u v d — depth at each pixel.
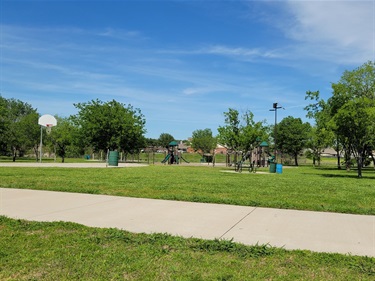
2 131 42.56
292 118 66.50
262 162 45.44
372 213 7.80
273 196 10.45
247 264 4.26
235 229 6.04
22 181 13.27
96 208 7.90
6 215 6.93
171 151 47.16
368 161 49.72
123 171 22.05
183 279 3.71
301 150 68.25
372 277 3.87
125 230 5.82
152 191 11.06
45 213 7.22
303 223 6.62
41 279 3.69
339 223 6.67
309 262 4.33
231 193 11.00
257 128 32.09
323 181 17.89
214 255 4.60
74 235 5.42
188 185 13.18
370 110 23.08
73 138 43.47
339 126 24.75
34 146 49.75
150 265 4.14
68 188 11.12
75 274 3.82
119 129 42.12
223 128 32.91
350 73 34.31
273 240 5.35
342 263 4.29
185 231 5.84
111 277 3.76
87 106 42.34
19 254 4.48
